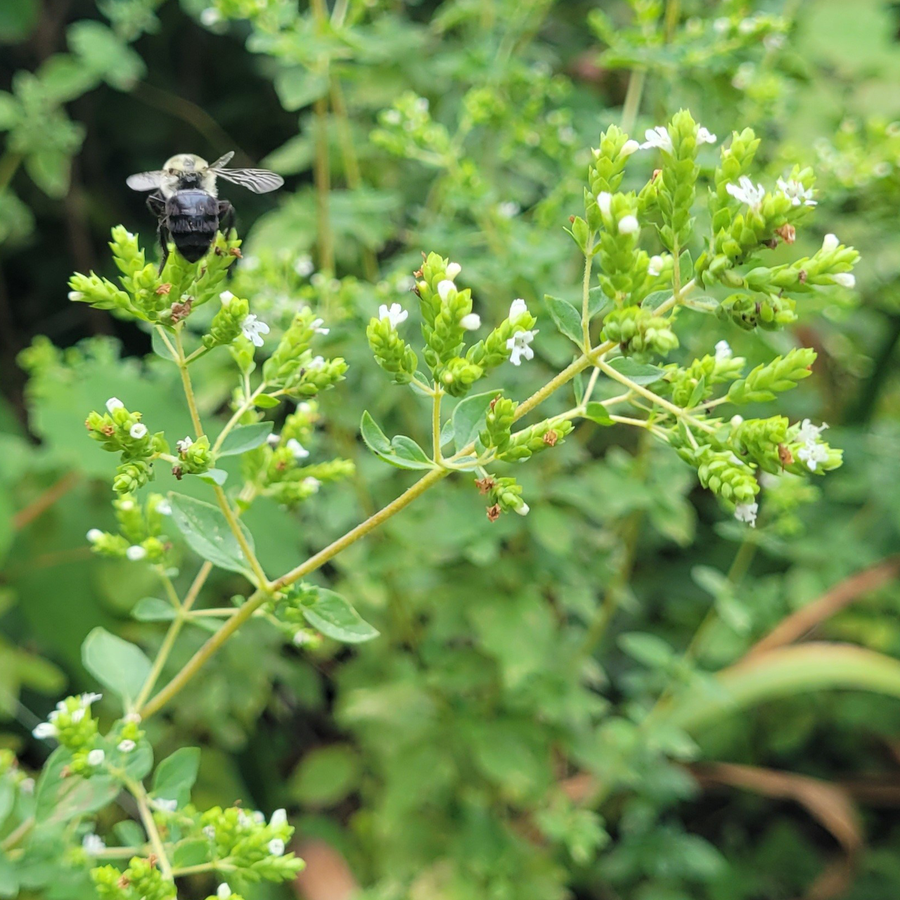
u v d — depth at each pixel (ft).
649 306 0.65
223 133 1.62
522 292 0.94
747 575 1.29
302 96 0.94
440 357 0.63
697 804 1.28
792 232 0.59
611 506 0.92
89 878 0.72
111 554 0.73
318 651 1.11
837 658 1.04
